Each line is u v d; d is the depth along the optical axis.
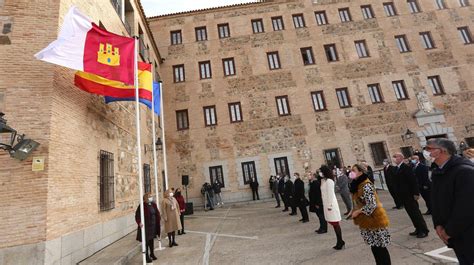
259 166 18.89
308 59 21.00
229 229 10.06
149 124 15.33
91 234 7.11
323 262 5.38
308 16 21.75
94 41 6.50
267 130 19.44
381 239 4.02
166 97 20.19
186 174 18.92
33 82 5.97
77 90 7.11
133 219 10.62
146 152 14.02
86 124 7.45
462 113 19.69
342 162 18.73
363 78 20.33
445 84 20.25
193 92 20.28
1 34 6.13
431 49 21.02
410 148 19.02
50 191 5.54
